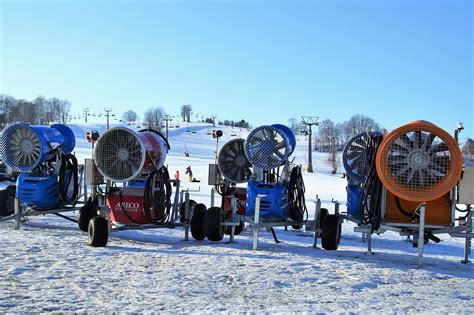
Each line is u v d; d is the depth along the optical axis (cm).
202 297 659
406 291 743
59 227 1344
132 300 631
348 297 691
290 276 803
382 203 992
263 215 1155
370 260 1003
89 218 1231
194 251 1012
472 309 648
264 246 1142
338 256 1039
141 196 1122
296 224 1171
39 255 894
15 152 1285
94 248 997
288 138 1191
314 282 773
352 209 1361
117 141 1091
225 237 1309
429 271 907
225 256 960
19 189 1268
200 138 12850
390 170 921
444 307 655
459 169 888
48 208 1295
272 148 1165
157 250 1010
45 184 1267
